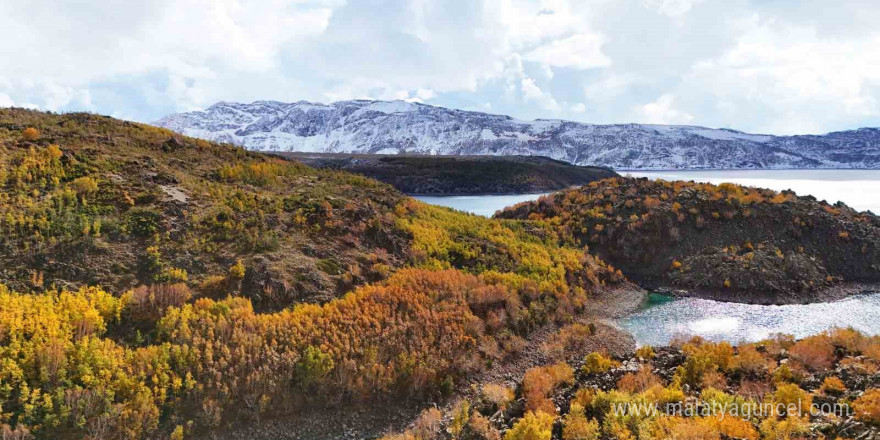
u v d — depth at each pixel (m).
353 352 30.22
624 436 20.64
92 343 25.44
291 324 31.03
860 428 18.19
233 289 34.12
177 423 24.47
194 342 27.44
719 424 19.88
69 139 49.78
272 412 26.77
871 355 27.47
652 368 31.23
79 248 33.16
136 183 43.56
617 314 48.97
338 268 40.88
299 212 47.03
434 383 31.25
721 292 54.88
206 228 39.78
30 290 28.92
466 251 50.66
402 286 39.12
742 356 28.80
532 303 43.81
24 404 21.98
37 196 37.00
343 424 27.45
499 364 35.53
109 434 22.75
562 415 25.05
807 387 24.55
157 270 33.69
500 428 25.61
